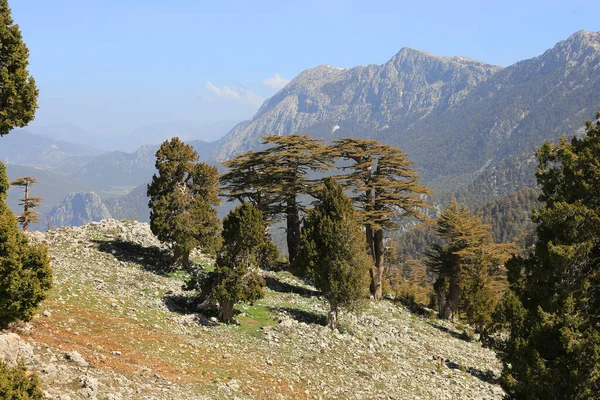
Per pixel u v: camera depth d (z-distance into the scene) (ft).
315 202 156.04
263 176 157.89
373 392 79.51
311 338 98.94
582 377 52.19
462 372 104.68
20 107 68.69
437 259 166.91
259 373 73.72
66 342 61.82
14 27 67.62
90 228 138.51
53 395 44.96
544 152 66.49
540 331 56.75
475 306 149.48
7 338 48.24
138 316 85.35
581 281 58.08
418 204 146.51
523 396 56.18
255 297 96.84
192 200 120.47
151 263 121.49
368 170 150.82
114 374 56.34
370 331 116.26
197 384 62.13
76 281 94.89
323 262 107.04
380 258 154.10
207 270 127.13
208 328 91.35
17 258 57.16
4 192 63.87
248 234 95.55
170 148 119.85
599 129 63.16
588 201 60.54
